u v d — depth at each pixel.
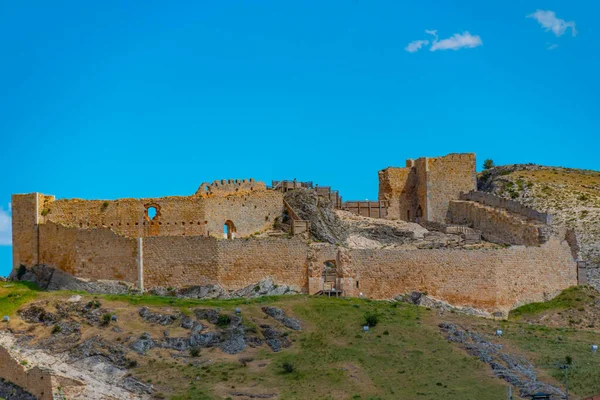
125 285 160.12
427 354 137.75
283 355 138.50
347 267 162.12
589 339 149.88
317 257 162.12
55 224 165.88
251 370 134.12
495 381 130.00
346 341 141.50
